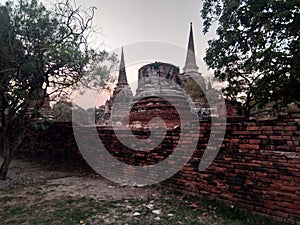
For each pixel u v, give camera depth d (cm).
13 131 695
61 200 471
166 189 536
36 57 562
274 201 378
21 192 525
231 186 432
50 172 729
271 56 761
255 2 851
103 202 461
